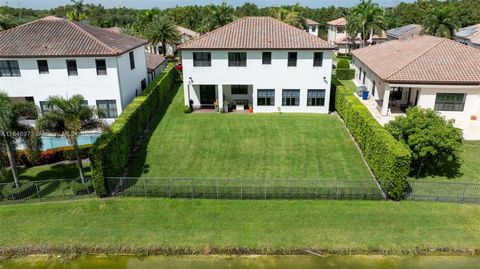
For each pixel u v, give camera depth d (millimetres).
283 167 23750
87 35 31172
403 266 15344
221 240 16609
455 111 31125
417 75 30281
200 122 32219
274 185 20812
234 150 26422
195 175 22766
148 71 42062
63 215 18672
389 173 19219
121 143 22734
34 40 30531
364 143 24500
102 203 19562
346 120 30391
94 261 15930
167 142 27812
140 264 15703
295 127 30750
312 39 33500
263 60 33250
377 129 22422
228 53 33031
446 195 19312
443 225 17406
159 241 16594
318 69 33312
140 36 63562
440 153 21016
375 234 16859
